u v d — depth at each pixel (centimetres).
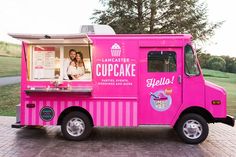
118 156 514
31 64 614
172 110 601
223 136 675
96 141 615
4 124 789
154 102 603
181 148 570
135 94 602
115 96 604
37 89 596
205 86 600
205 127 597
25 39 579
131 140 629
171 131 721
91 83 607
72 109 618
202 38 1459
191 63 602
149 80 603
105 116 604
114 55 604
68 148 560
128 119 602
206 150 558
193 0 1438
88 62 610
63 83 611
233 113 1073
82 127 611
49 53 615
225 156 522
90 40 600
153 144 597
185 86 600
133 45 604
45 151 539
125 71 603
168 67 603
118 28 1383
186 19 1430
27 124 610
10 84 1541
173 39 600
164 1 1412
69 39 575
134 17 1428
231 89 1534
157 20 1426
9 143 594
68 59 613
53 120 608
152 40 602
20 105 617
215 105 600
